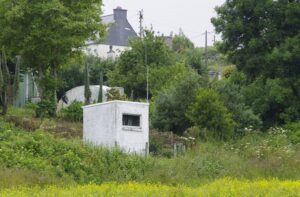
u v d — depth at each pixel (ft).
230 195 159.94
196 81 357.82
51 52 429.79
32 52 428.15
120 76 538.88
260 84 408.46
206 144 286.87
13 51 428.97
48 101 389.80
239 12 426.10
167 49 550.36
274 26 417.90
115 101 279.90
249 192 164.96
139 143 283.38
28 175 205.98
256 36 422.00
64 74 579.07
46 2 414.82
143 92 533.55
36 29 416.87
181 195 158.92
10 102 378.32
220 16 432.66
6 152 226.99
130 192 165.99
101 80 442.91
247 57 421.18
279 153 269.64
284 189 169.58
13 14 414.00
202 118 326.03
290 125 375.66
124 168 231.91
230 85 366.22
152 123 353.31
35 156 231.91
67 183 208.44
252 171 241.55
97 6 440.86
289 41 400.67
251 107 400.88
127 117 284.41
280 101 392.06
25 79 494.59
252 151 275.18
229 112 342.44
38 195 159.53
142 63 536.83
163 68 520.01
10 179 199.41
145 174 230.07
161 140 311.06
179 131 349.20
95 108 289.12
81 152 239.09
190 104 346.33
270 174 240.12
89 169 226.99
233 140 315.58
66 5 430.61
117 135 278.05
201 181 224.12
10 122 314.96
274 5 416.26
